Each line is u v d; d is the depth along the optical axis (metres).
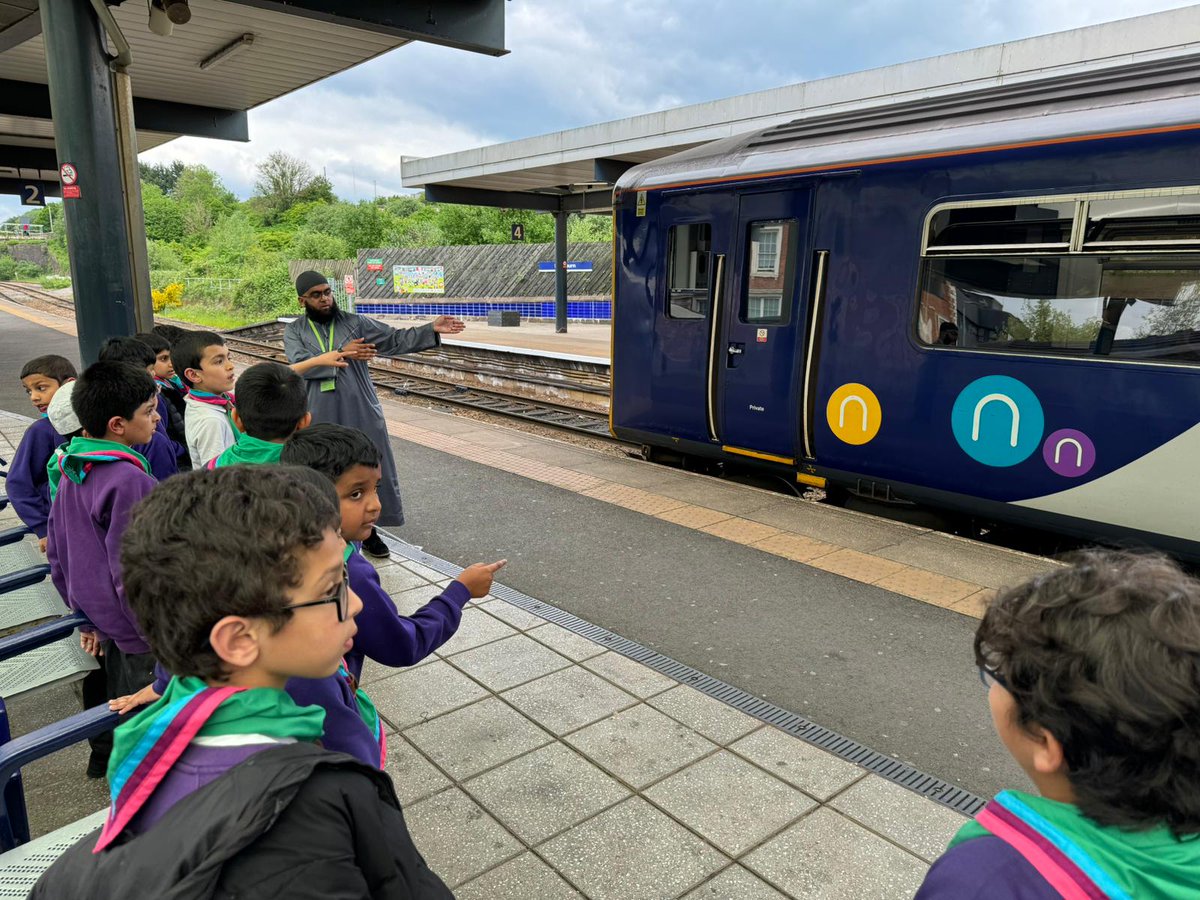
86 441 2.51
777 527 5.66
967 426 5.16
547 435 9.73
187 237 69.50
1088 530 4.79
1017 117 4.90
